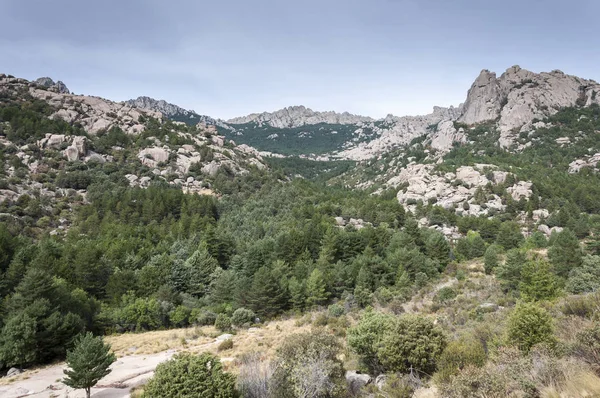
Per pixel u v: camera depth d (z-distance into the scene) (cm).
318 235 8825
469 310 4822
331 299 6794
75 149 14062
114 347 4769
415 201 15025
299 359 2403
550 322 2270
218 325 5584
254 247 8231
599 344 1563
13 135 13725
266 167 19862
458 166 17300
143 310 5859
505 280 6016
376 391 2248
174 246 8688
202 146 18175
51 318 4406
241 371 2536
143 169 14800
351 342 2739
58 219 10638
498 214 13062
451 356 2209
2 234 6975
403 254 7775
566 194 13550
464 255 9294
